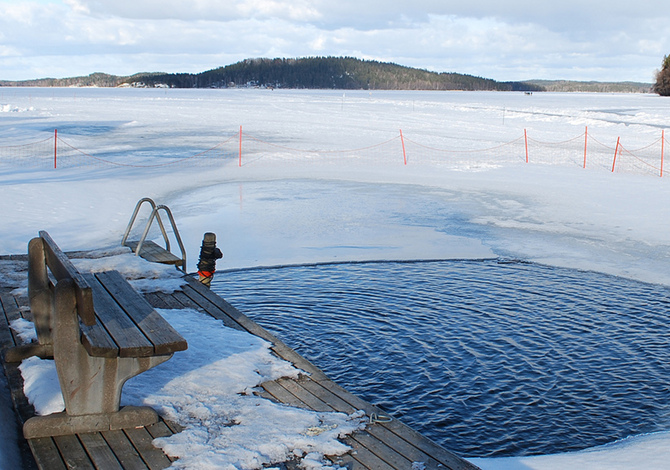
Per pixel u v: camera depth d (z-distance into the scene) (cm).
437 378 613
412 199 1711
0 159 2334
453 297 884
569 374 627
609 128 4166
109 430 360
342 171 2236
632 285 962
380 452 336
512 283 963
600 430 519
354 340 708
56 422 352
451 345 698
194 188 1828
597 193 1817
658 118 5172
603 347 700
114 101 8312
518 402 567
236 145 2988
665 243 1241
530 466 454
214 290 896
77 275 349
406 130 3869
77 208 1450
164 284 657
